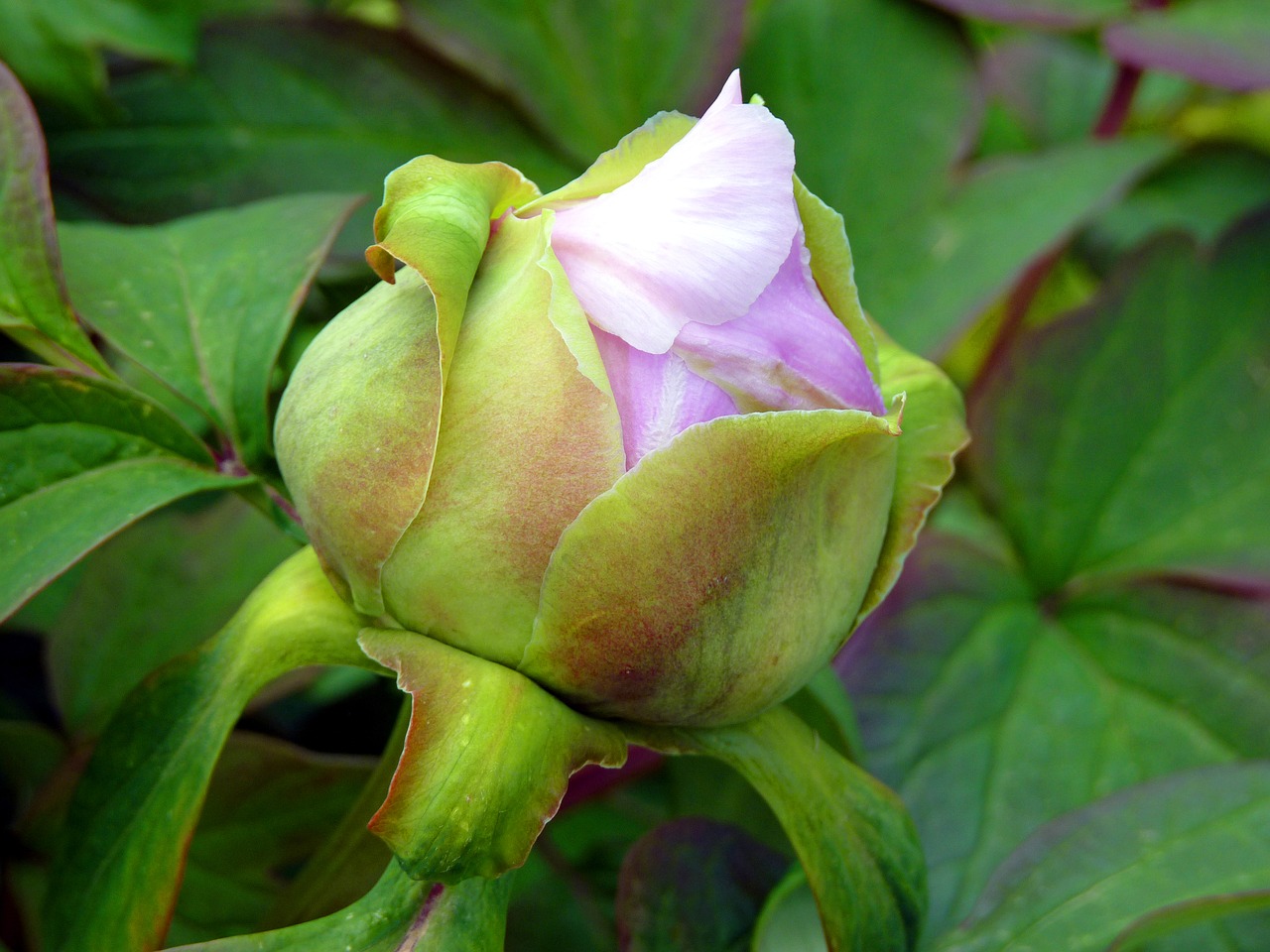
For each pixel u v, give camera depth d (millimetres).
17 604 185
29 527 190
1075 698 258
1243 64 277
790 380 175
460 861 171
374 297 187
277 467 211
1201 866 216
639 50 281
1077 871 219
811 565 179
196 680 194
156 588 233
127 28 258
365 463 176
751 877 212
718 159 176
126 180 259
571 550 171
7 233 203
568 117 284
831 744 219
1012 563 281
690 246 173
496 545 174
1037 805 247
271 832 223
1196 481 282
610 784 239
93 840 193
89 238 220
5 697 245
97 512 193
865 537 186
